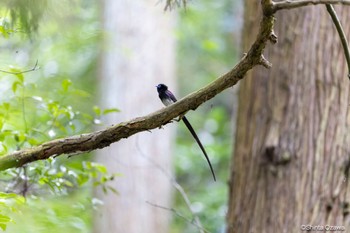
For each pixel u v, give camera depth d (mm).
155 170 20172
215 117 27062
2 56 13695
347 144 9992
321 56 10266
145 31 21000
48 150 7074
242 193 10422
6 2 8469
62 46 18703
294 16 10469
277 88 10383
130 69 20797
